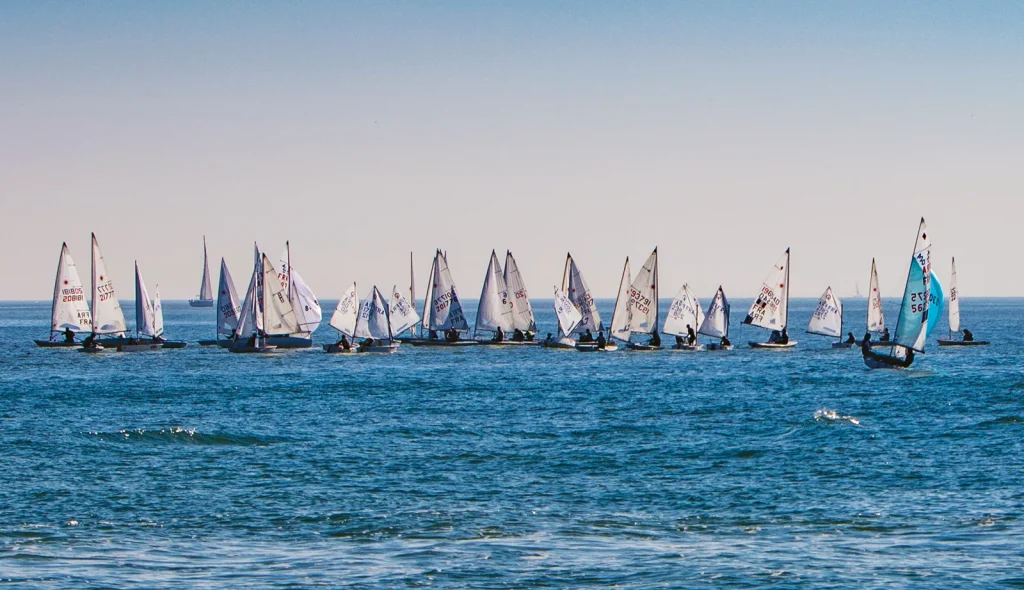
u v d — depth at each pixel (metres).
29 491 177.62
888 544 145.50
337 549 145.25
